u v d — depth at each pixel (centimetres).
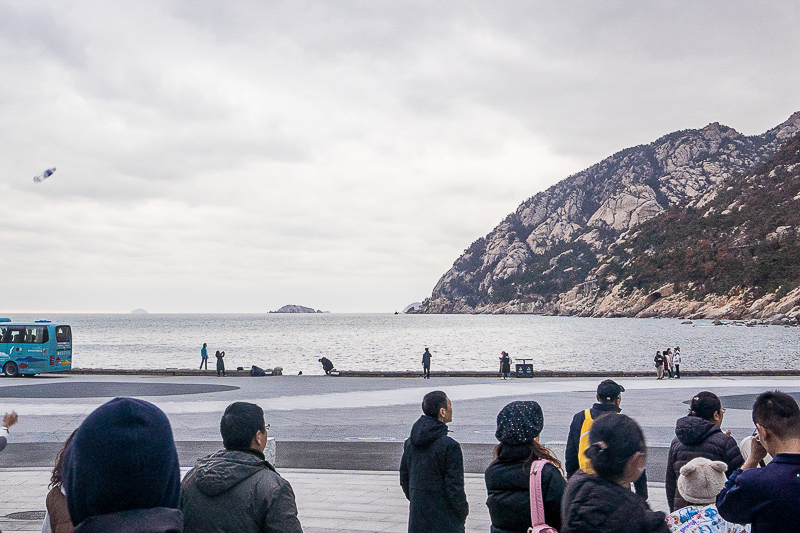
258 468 366
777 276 19725
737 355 7431
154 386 2877
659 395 2416
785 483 338
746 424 1694
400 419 1862
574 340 11469
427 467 553
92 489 194
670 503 548
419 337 13588
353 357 7650
